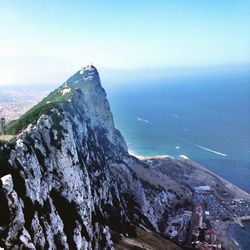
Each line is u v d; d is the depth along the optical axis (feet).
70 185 296.30
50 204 248.73
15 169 223.71
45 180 263.08
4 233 182.39
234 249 541.34
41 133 299.58
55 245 228.84
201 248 525.34
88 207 314.96
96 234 306.55
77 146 395.55
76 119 467.11
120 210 435.94
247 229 607.37
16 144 246.06
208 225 609.42
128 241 362.12
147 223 513.04
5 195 193.98
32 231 207.62
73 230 263.70
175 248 440.86
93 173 419.13
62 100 473.26
